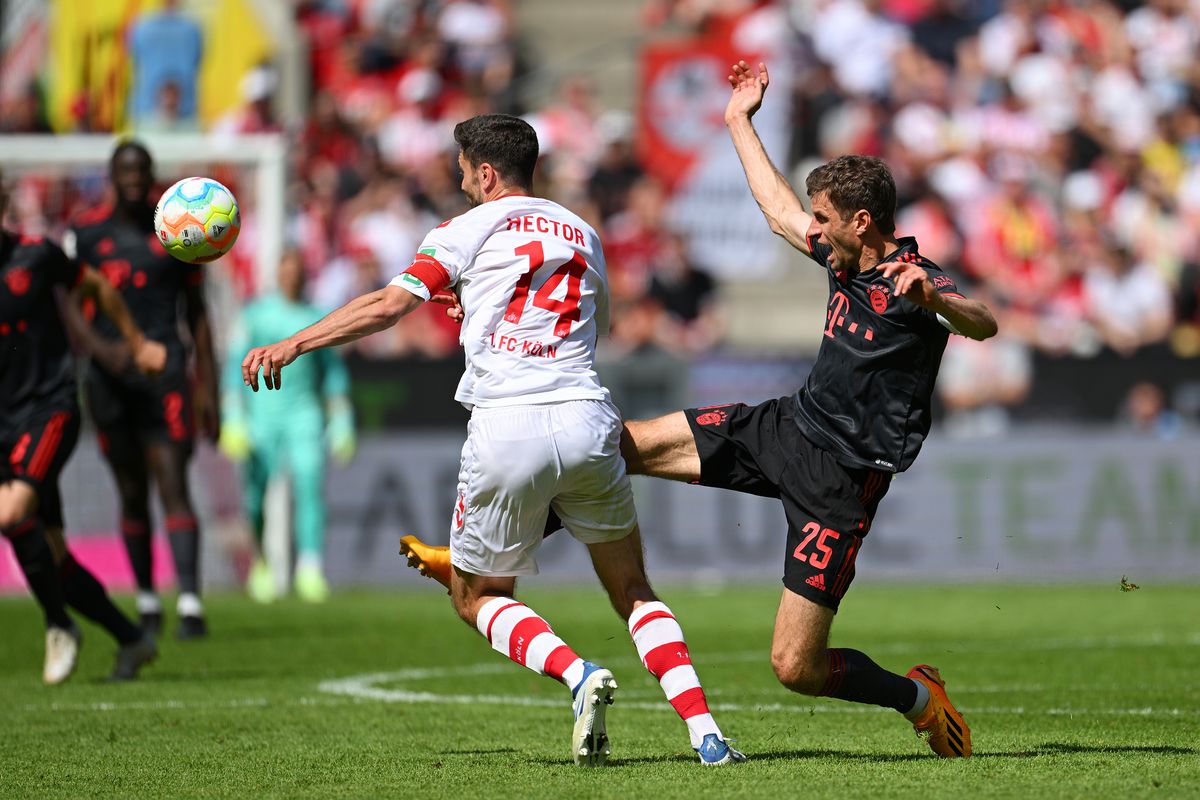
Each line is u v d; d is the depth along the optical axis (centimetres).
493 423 1775
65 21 6391
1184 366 5534
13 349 2638
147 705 2502
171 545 3494
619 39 7412
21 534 2631
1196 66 7444
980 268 6606
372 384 5203
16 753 2000
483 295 1797
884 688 1834
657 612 1841
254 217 5012
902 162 6838
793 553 1819
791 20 7050
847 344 1820
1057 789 1609
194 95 6266
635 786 1652
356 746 2052
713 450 1895
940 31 7281
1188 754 1880
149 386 3388
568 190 6506
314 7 7169
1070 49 7319
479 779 1744
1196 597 4575
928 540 5169
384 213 6481
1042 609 4247
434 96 6925
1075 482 5150
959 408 5725
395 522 5100
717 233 6625
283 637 3572
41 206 4947
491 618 1831
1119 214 6894
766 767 1783
